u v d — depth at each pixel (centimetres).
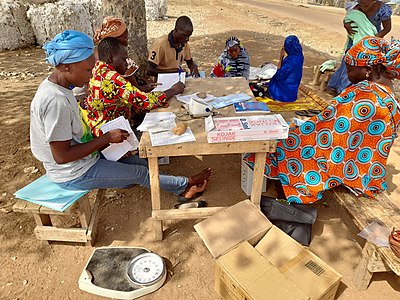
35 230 270
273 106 430
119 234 296
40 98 218
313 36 1230
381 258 223
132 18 495
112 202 333
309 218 281
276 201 292
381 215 248
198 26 1274
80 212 264
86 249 281
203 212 280
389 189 354
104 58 299
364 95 255
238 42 458
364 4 520
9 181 357
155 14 1332
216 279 236
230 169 385
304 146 284
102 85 292
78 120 241
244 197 339
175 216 277
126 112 330
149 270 250
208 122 248
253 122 248
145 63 533
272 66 517
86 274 246
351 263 270
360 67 259
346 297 242
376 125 258
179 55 454
